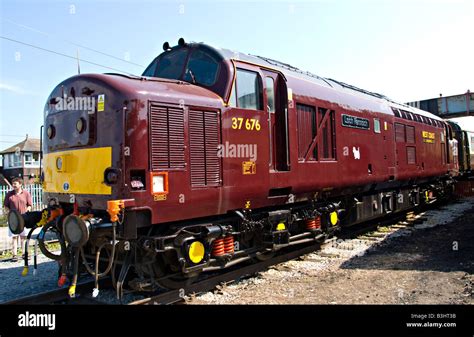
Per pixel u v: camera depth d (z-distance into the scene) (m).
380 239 10.05
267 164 6.53
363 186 9.93
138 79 5.33
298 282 6.52
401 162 12.24
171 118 5.20
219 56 6.24
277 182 6.71
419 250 8.80
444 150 17.25
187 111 5.39
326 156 8.34
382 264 7.62
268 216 6.66
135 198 4.77
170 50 6.98
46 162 6.05
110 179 4.81
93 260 5.93
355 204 9.86
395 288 6.15
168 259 5.45
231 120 5.96
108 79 5.09
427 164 14.74
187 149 5.34
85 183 5.14
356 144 9.45
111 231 4.94
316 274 6.96
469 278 6.51
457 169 19.59
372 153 10.22
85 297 5.79
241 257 6.42
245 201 6.19
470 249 8.71
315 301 5.61
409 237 10.42
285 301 5.62
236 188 5.95
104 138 4.96
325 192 8.42
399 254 8.45
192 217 5.44
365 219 10.49
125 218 4.80
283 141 7.11
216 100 5.80
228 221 6.18
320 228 8.42
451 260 7.80
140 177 4.91
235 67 6.22
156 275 5.42
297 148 7.27
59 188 5.63
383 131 11.00
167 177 5.09
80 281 6.42
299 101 7.47
